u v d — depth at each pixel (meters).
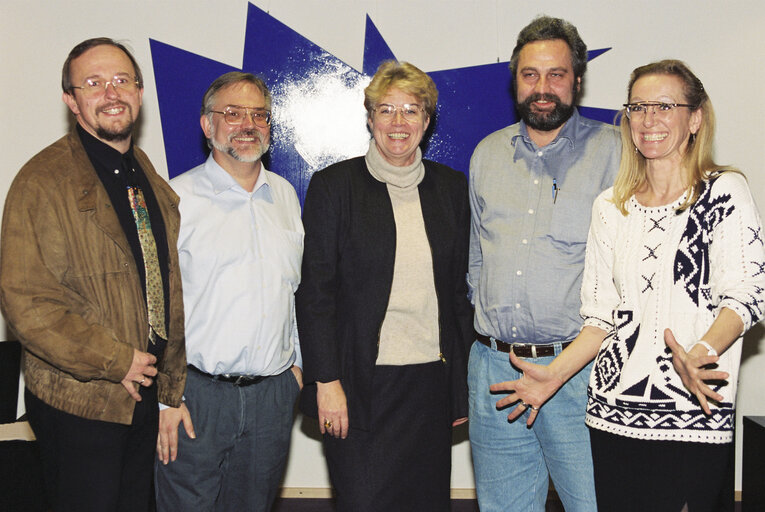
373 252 2.33
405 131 2.31
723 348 1.73
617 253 2.01
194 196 2.32
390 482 2.36
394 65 2.36
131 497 2.21
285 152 3.44
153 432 2.23
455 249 2.48
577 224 2.29
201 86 3.37
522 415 2.39
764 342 3.39
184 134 3.38
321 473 3.56
